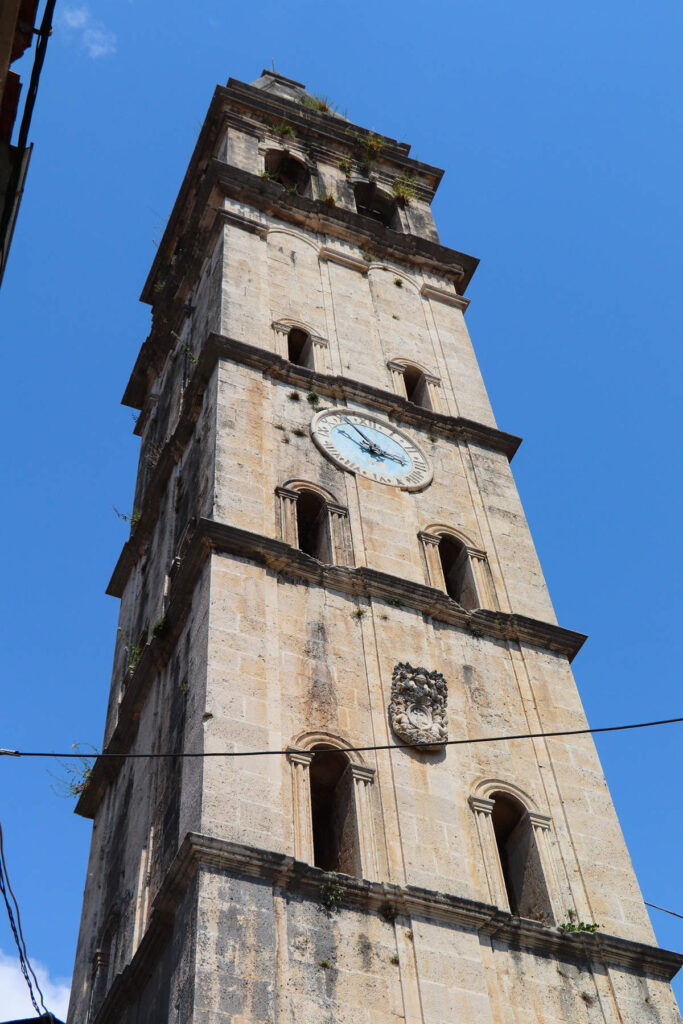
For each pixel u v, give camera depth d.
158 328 49.97
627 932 27.22
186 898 24.00
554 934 26.34
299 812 26.22
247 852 24.33
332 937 24.22
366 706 29.34
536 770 30.19
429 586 33.28
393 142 55.22
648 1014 25.69
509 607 34.47
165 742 30.16
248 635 29.23
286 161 52.09
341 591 32.00
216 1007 21.92
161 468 40.69
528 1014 24.80
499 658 32.72
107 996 26.02
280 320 41.34
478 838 27.77
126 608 42.25
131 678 34.09
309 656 29.70
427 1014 23.67
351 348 41.88
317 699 28.84
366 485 36.03
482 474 39.06
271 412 36.72
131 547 42.78
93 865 34.28
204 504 33.91
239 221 44.50
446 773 28.80
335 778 28.34
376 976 23.95
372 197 53.31
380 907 25.19
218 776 25.89
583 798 29.84
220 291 41.09
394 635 31.50
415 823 27.22
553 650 33.75
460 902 25.70
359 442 37.50
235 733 26.91
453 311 46.81
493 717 30.92
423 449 39.00
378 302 45.00
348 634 30.89
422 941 24.84
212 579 30.03
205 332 42.16
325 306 43.25
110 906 31.23
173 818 27.59
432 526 36.06
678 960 26.91
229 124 51.06
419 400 42.28
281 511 33.50
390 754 28.48
